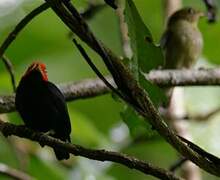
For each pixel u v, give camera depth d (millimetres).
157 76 9391
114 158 6113
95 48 5938
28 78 7742
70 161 13031
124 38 11758
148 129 7145
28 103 7688
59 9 5840
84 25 5863
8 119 12812
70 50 15945
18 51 15539
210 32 16000
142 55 6656
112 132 15500
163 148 15266
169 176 6070
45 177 12578
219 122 15156
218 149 14992
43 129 7859
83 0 12320
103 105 15898
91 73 15992
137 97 6070
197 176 12695
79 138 12992
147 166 6082
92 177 13180
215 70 9633
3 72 13430
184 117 12898
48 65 15797
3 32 15477
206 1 10375
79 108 15953
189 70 9586
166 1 15055
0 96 8438
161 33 16844
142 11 16828
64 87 8922
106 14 16344
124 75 6039
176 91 13375
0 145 12836
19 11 15625
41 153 12617
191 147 6156
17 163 12820
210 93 15758
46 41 15758
